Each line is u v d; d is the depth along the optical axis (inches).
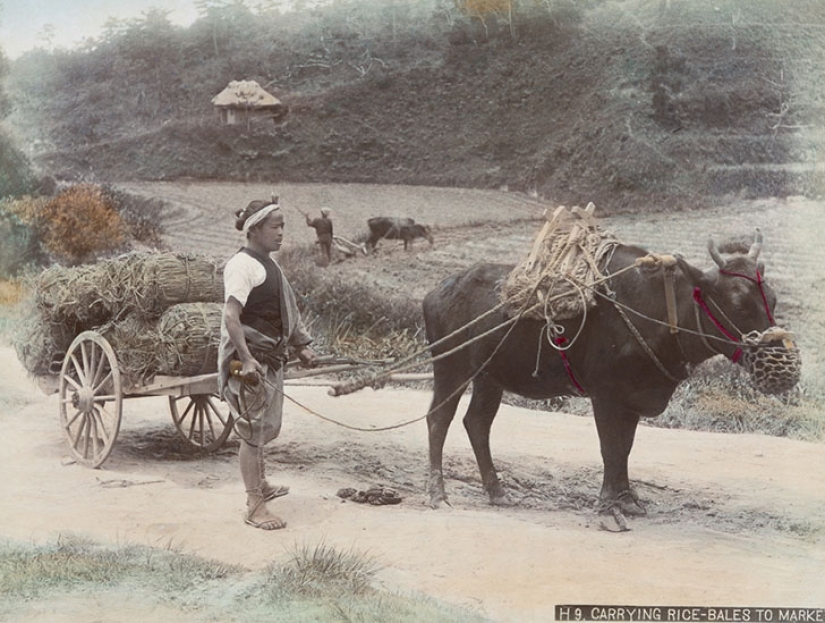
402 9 912.3
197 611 213.5
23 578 232.4
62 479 325.7
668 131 805.9
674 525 282.4
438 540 259.4
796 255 670.5
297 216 824.3
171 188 897.5
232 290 267.7
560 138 832.9
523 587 226.5
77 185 890.7
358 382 286.5
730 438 413.1
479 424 309.7
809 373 514.0
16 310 668.7
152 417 429.7
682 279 264.8
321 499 302.7
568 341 277.4
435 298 308.2
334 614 210.1
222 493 308.8
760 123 792.9
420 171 866.8
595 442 392.2
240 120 916.6
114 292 339.3
